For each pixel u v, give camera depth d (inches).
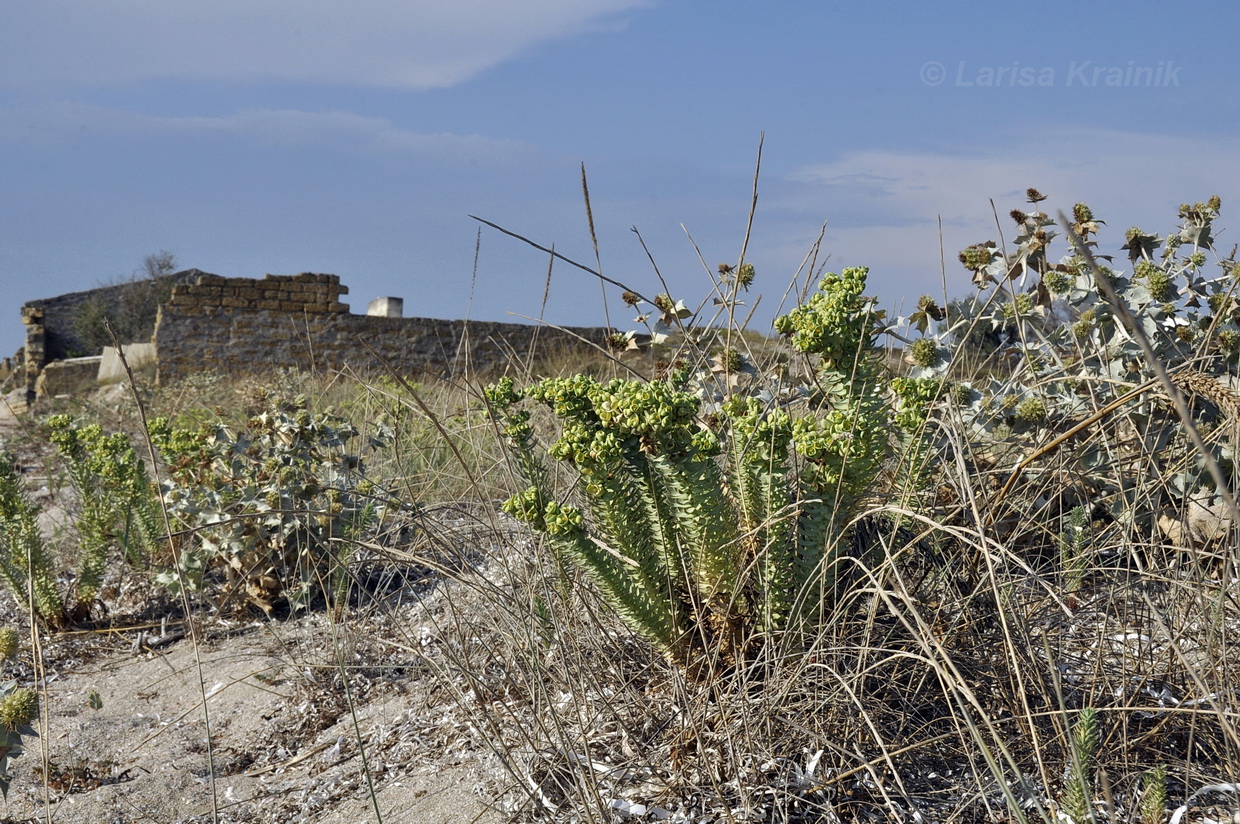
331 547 167.9
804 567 92.1
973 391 131.0
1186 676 89.0
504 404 108.5
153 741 135.0
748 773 84.8
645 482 94.7
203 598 187.8
